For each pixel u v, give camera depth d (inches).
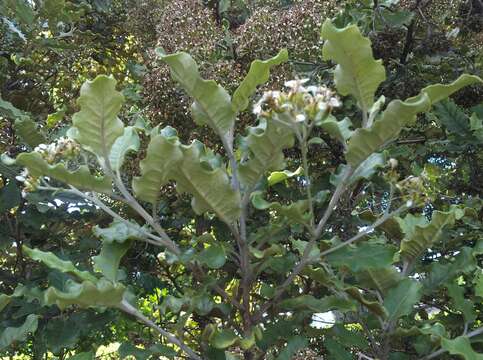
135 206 88.4
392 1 171.6
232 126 91.1
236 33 147.2
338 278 105.8
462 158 170.4
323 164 163.2
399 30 164.4
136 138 93.4
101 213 145.6
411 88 164.2
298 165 161.0
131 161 132.4
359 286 118.8
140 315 87.7
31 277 143.4
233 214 88.0
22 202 150.3
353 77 81.8
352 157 82.4
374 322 104.6
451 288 102.9
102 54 235.8
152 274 165.6
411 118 76.4
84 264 141.6
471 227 143.9
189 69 82.7
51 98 188.1
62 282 118.3
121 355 91.1
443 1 171.9
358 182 152.3
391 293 98.7
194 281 137.4
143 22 189.8
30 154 79.0
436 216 98.0
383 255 89.3
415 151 179.2
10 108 131.4
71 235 162.4
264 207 89.0
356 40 77.7
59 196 132.6
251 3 174.4
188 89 85.4
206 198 86.0
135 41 216.8
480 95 170.6
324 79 153.0
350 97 152.3
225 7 177.9
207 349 93.9
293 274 94.1
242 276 95.4
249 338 90.1
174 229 153.9
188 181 84.0
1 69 169.8
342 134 94.1
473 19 185.5
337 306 96.0
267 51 138.9
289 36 137.4
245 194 90.0
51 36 187.8
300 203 85.9
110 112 80.7
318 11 141.5
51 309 130.5
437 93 79.4
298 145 150.1
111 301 81.0
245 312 96.3
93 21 225.9
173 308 93.0
